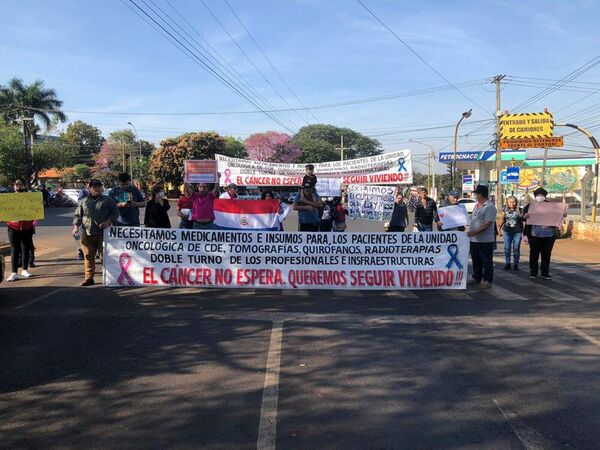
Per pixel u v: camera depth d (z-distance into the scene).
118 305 7.71
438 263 9.11
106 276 8.95
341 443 3.74
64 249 14.58
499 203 31.83
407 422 4.09
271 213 9.87
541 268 10.89
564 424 4.09
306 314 7.37
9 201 9.44
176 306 7.72
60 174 76.44
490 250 9.49
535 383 4.93
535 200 11.09
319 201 10.68
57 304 7.72
